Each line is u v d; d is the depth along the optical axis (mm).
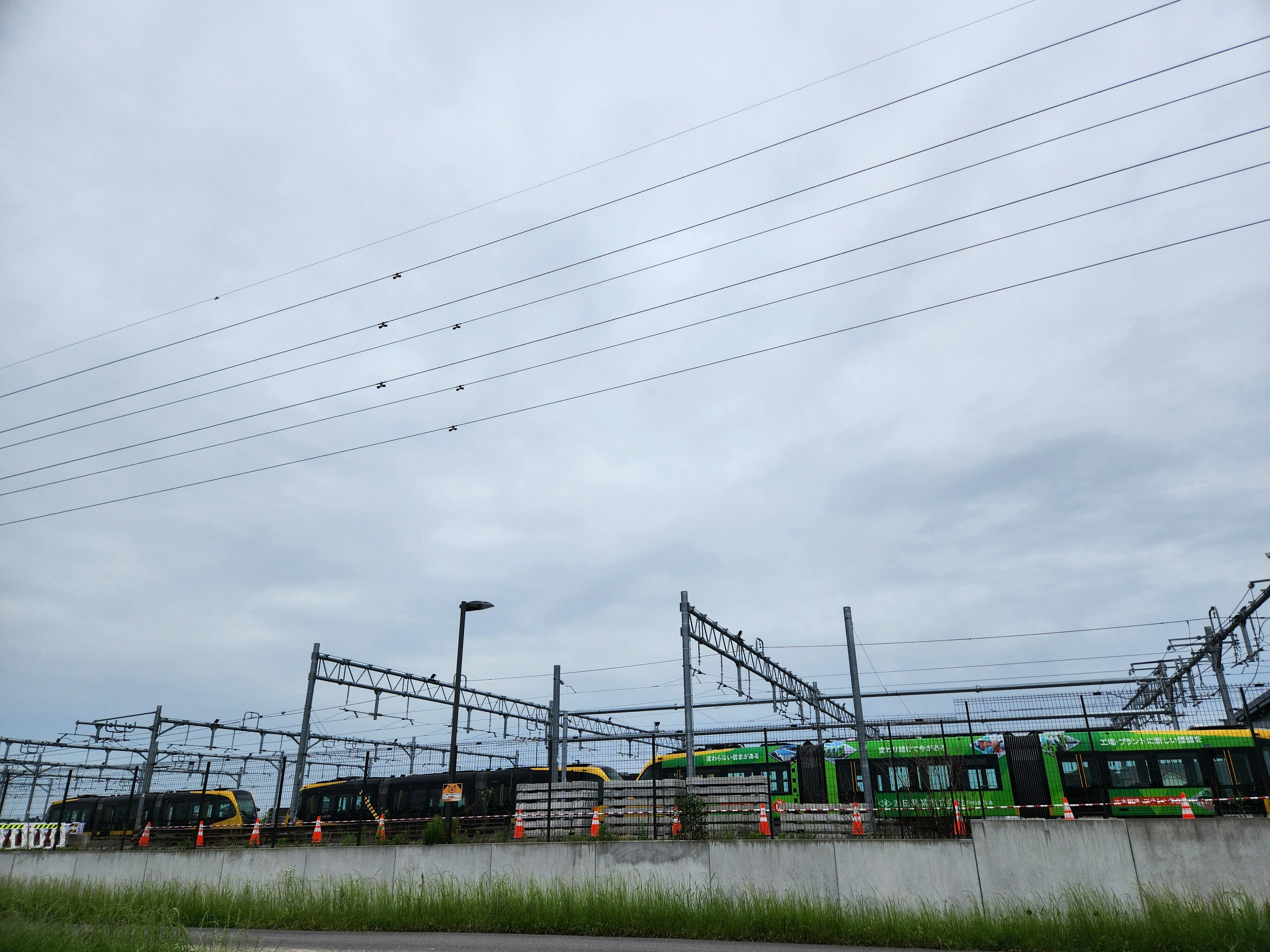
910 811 20172
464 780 35281
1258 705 28656
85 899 16766
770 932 12875
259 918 16125
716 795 20469
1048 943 11430
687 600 24500
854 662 23406
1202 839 12945
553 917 14273
